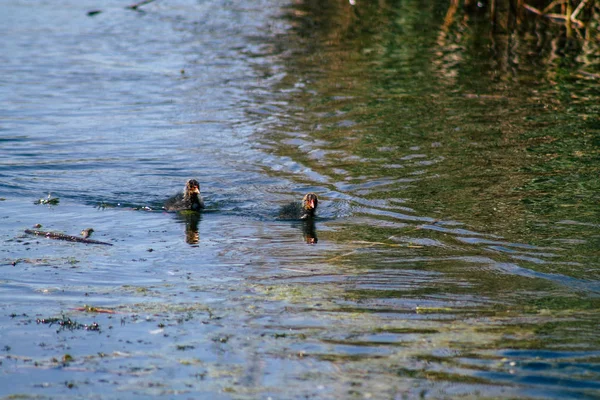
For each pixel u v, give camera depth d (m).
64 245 13.84
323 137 20.36
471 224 14.56
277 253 13.52
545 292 11.56
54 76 26.86
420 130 20.59
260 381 9.05
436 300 11.35
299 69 27.36
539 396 8.64
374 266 12.77
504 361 9.45
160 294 11.71
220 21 35.56
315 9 37.03
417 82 25.22
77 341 10.12
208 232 14.71
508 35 30.77
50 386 8.98
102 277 12.38
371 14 35.28
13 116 22.34
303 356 9.65
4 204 16.02
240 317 10.83
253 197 16.69
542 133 20.06
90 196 16.69
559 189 16.25
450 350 9.73
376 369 9.30
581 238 13.69
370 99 23.56
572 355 9.55
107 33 33.47
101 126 21.56
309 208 15.23
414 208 15.57
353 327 10.46
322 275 12.43
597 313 10.80
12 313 10.95
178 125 21.66
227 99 24.05
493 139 19.69
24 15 36.91
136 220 15.38
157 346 9.98
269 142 20.17
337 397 8.67
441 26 32.53
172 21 35.72
